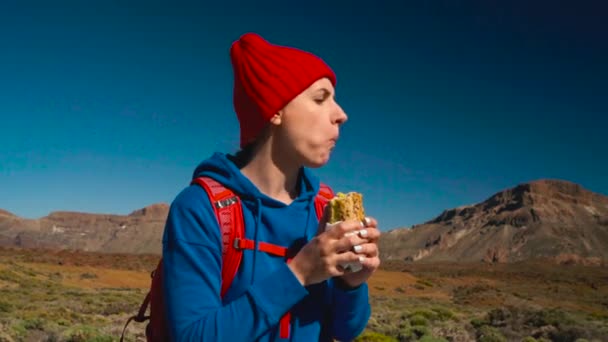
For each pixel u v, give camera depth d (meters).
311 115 1.37
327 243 1.18
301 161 1.41
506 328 22.92
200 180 1.37
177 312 1.24
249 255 1.32
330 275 1.20
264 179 1.44
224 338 1.17
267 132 1.42
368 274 1.36
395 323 25.02
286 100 1.35
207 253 1.29
